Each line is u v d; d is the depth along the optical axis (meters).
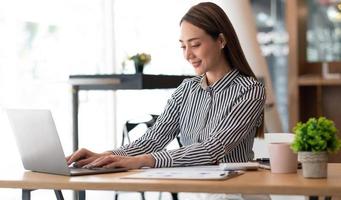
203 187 1.72
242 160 2.40
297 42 5.97
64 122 5.55
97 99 6.01
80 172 2.00
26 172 2.14
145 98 6.09
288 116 6.16
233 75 2.43
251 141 2.45
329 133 1.82
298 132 1.84
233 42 2.44
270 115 5.50
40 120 2.02
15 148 5.01
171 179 1.83
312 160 1.82
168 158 2.20
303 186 1.66
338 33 6.17
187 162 2.21
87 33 5.86
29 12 5.29
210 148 2.24
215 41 2.41
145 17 6.11
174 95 2.59
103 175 1.99
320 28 6.20
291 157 1.98
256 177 1.88
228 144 2.28
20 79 5.20
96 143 5.99
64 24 5.64
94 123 5.98
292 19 5.93
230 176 1.88
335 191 1.64
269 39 6.43
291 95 5.96
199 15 2.40
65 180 1.88
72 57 5.70
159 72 6.10
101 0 5.95
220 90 2.42
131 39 6.08
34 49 5.34
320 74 6.20
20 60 5.21
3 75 5.05
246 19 5.64
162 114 2.61
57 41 5.57
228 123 2.31
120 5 6.05
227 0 5.68
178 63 6.09
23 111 2.09
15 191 5.21
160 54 6.10
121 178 1.88
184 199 4.93
